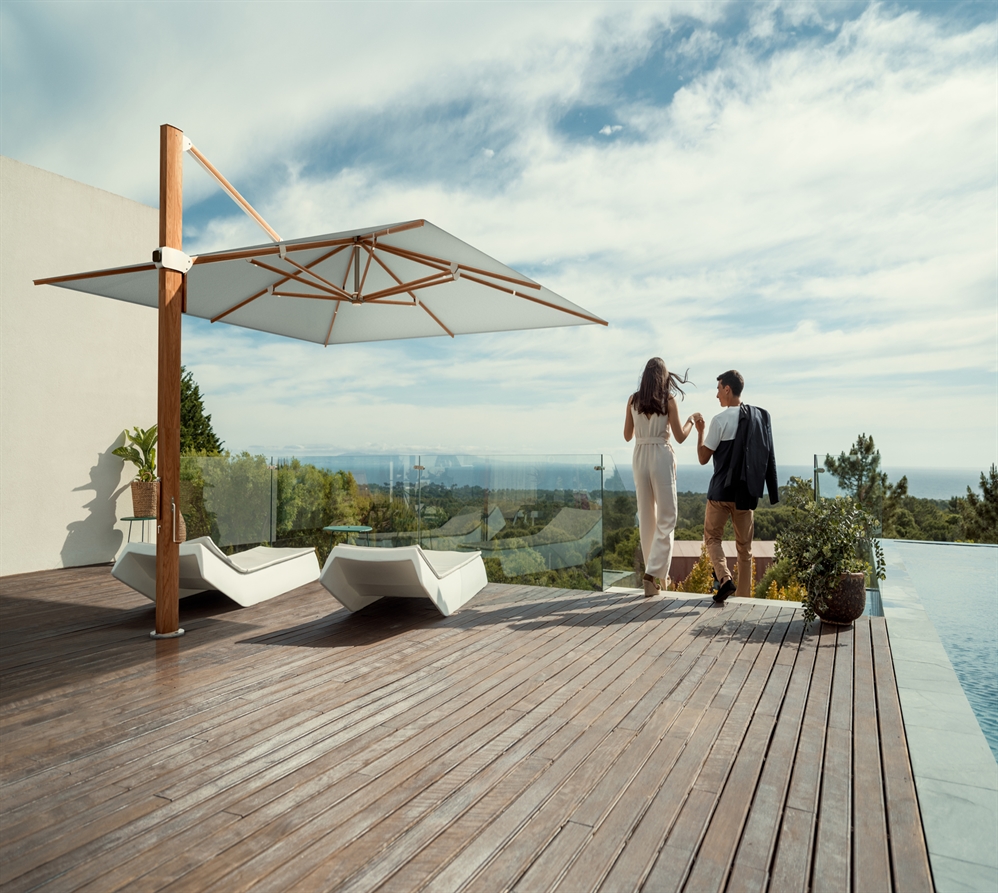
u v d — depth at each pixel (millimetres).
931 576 7957
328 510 7715
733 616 4617
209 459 7879
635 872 1767
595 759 2432
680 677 3344
